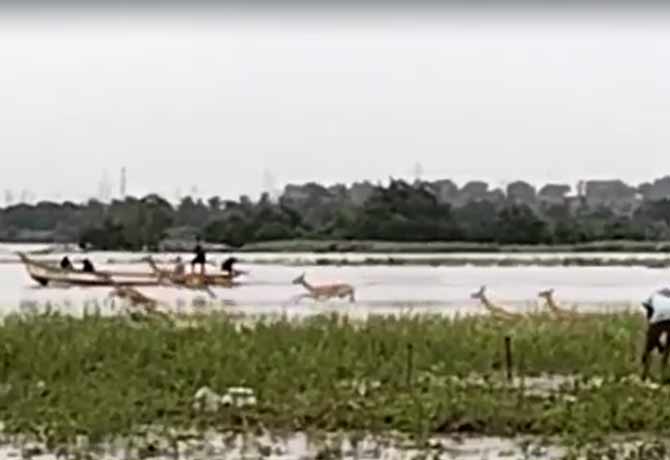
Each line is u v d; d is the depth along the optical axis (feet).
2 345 261.24
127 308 388.37
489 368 267.39
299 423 211.41
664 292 264.93
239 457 188.03
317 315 338.54
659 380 247.91
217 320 313.12
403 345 277.64
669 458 186.60
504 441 199.82
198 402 222.48
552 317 338.95
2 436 200.44
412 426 207.10
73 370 253.03
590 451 190.49
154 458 187.73
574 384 244.83
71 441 196.54
